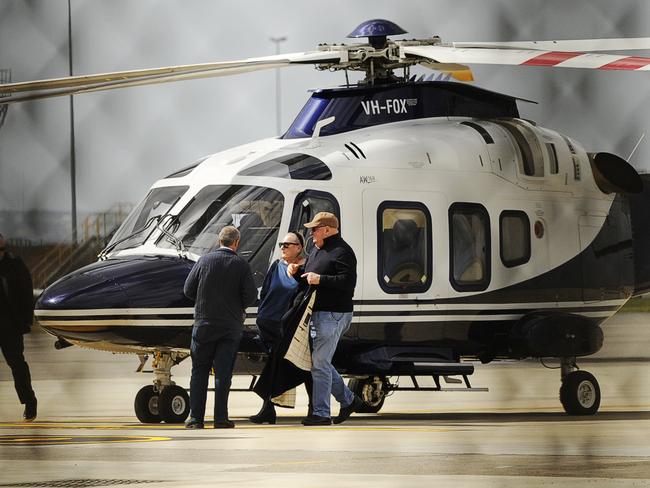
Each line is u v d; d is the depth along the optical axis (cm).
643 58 2997
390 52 3750
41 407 4044
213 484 1570
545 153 3894
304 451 2123
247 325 3312
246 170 3509
